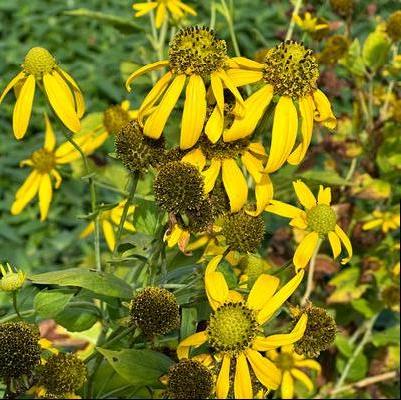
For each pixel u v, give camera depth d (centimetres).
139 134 39
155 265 41
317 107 39
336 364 70
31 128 125
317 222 41
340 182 58
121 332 41
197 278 41
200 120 37
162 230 40
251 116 37
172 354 42
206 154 39
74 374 39
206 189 38
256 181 39
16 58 140
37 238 104
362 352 73
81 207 109
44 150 62
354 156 68
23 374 37
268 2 142
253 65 39
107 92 129
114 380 45
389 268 68
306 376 62
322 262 68
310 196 42
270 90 38
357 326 74
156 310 37
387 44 66
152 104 38
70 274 39
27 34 153
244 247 40
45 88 40
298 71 38
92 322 44
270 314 37
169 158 39
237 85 38
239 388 36
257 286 38
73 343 54
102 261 69
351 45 67
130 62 65
